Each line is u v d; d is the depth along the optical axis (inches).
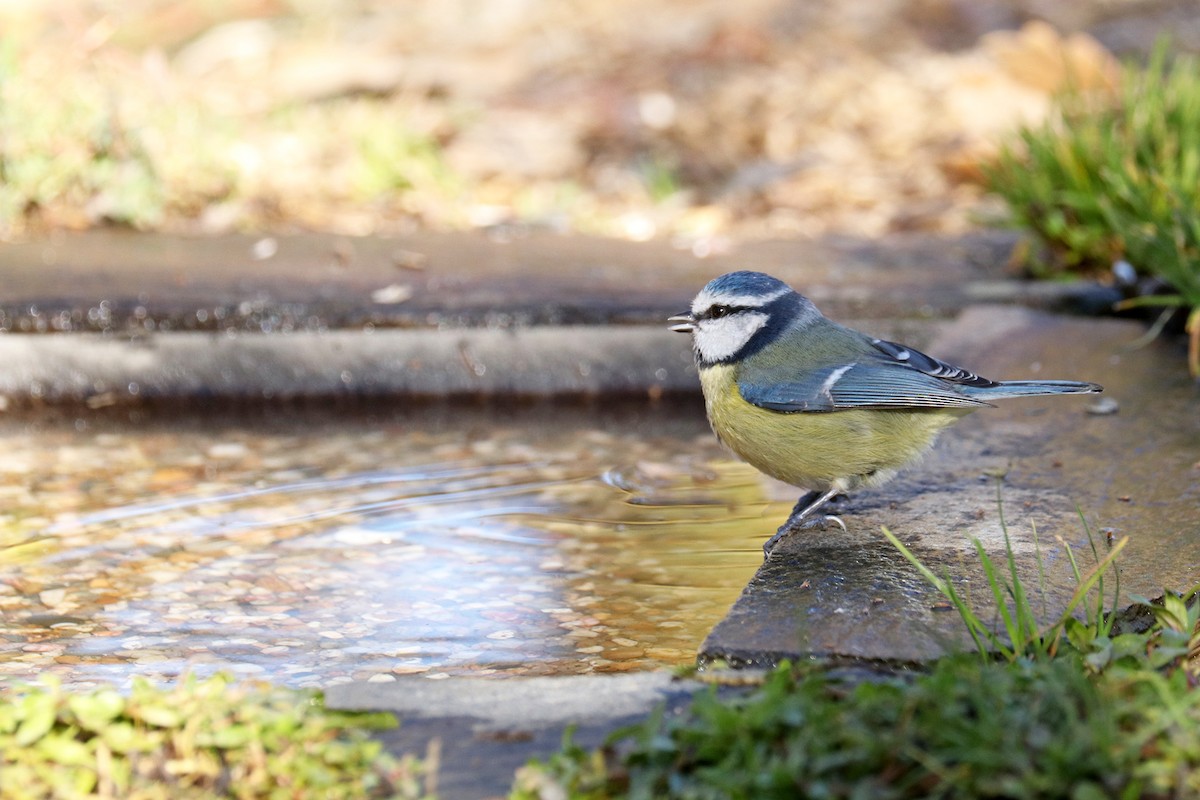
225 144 636.1
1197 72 599.8
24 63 631.8
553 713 222.2
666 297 467.8
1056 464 340.5
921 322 454.6
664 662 274.8
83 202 576.1
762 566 285.0
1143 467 335.0
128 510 363.9
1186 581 268.2
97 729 205.2
